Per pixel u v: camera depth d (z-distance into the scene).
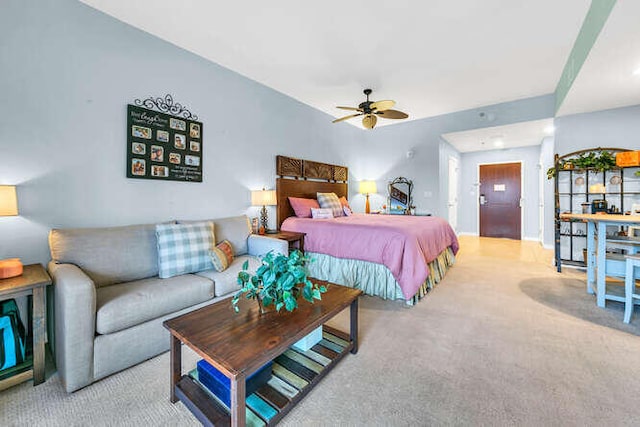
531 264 4.00
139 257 2.12
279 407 1.25
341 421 1.26
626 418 1.24
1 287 1.41
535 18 2.27
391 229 2.72
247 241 2.93
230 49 2.74
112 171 2.28
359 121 5.28
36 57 1.91
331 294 1.75
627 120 3.52
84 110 2.13
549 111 3.96
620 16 1.79
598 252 2.48
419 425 1.23
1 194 1.58
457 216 6.61
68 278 1.49
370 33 2.46
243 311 1.51
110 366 1.55
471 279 3.32
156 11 2.19
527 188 6.14
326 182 4.73
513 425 1.22
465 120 4.66
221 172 3.11
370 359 1.72
